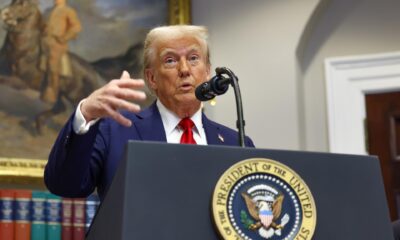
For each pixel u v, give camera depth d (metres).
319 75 4.48
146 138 2.06
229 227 1.32
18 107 3.88
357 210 1.42
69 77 4.04
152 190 1.31
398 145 4.37
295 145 4.23
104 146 2.02
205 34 2.20
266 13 4.43
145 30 4.29
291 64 4.33
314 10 4.36
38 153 3.86
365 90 4.40
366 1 4.52
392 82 4.36
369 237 1.42
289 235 1.35
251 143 2.21
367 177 1.46
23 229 3.42
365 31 4.47
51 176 1.71
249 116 4.31
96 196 3.56
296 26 4.37
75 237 3.49
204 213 1.33
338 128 4.38
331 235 1.39
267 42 4.39
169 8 4.39
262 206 1.35
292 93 4.29
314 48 4.52
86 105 1.57
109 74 4.15
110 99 1.47
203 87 1.72
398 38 4.43
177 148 1.35
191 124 2.12
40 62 3.99
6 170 3.72
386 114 4.39
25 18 4.02
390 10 4.47
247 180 1.35
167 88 2.13
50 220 3.47
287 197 1.37
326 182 1.42
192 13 4.53
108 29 4.21
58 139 1.67
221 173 1.35
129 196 1.29
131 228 1.28
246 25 4.45
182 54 2.14
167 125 2.14
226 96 4.35
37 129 3.89
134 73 4.21
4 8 3.98
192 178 1.34
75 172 1.65
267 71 4.35
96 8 4.22
